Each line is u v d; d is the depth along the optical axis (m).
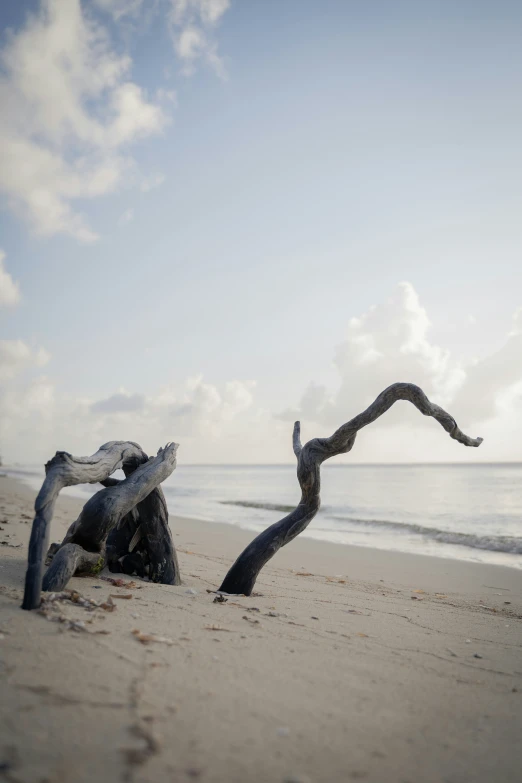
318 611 4.77
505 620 5.15
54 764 1.76
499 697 2.83
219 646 3.18
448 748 2.21
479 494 35.72
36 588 3.48
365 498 31.98
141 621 3.54
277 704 2.43
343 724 2.32
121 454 4.92
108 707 2.19
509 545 12.19
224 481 71.06
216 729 2.13
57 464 3.98
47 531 3.68
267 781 1.80
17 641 2.83
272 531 5.39
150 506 5.26
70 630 3.11
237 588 5.26
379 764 2.02
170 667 2.71
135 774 1.75
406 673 3.09
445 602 6.19
